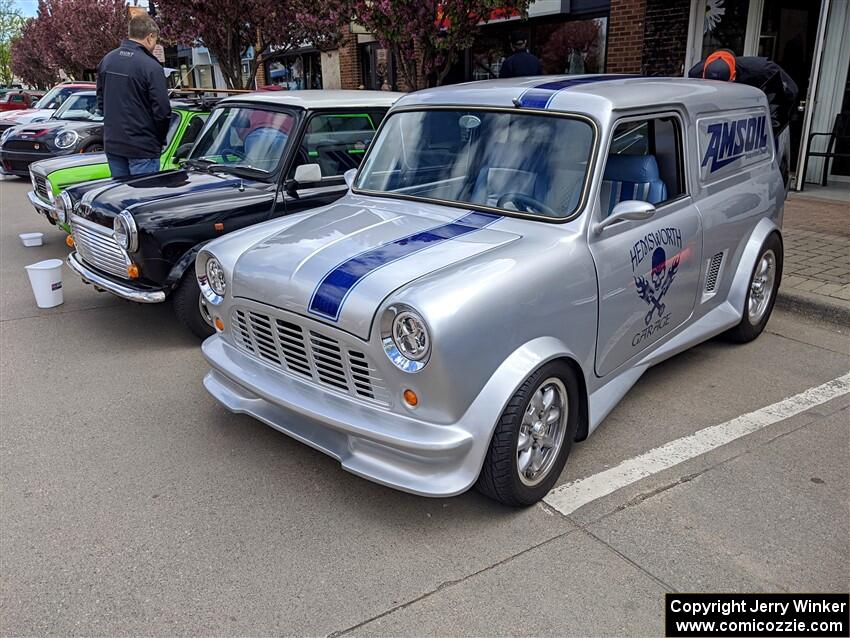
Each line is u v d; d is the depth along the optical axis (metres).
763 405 4.19
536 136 3.57
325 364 3.04
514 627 2.51
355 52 16.20
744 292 4.73
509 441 2.89
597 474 3.47
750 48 9.77
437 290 2.73
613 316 3.47
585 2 10.88
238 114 5.89
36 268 6.05
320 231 3.53
